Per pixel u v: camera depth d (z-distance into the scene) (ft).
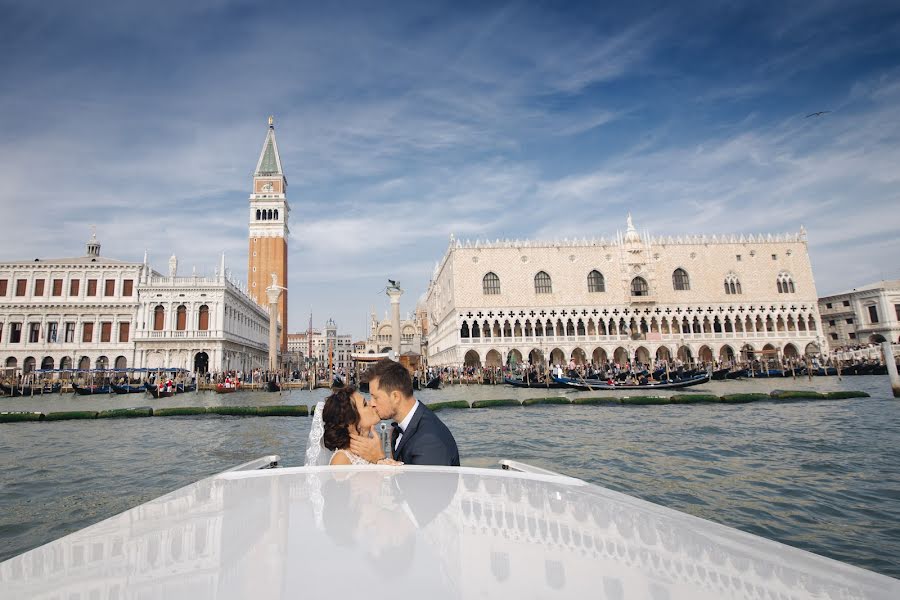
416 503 7.70
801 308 230.07
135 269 221.05
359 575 4.62
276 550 5.36
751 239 234.58
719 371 167.53
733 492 32.89
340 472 10.10
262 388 191.93
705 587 4.53
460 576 4.66
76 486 37.09
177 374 194.08
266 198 352.49
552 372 176.55
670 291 228.43
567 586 4.43
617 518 7.16
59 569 4.90
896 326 270.05
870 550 23.32
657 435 56.70
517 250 228.84
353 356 166.30
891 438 50.06
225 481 9.37
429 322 344.28
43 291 215.72
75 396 162.30
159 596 4.05
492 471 10.30
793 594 4.37
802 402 89.71
